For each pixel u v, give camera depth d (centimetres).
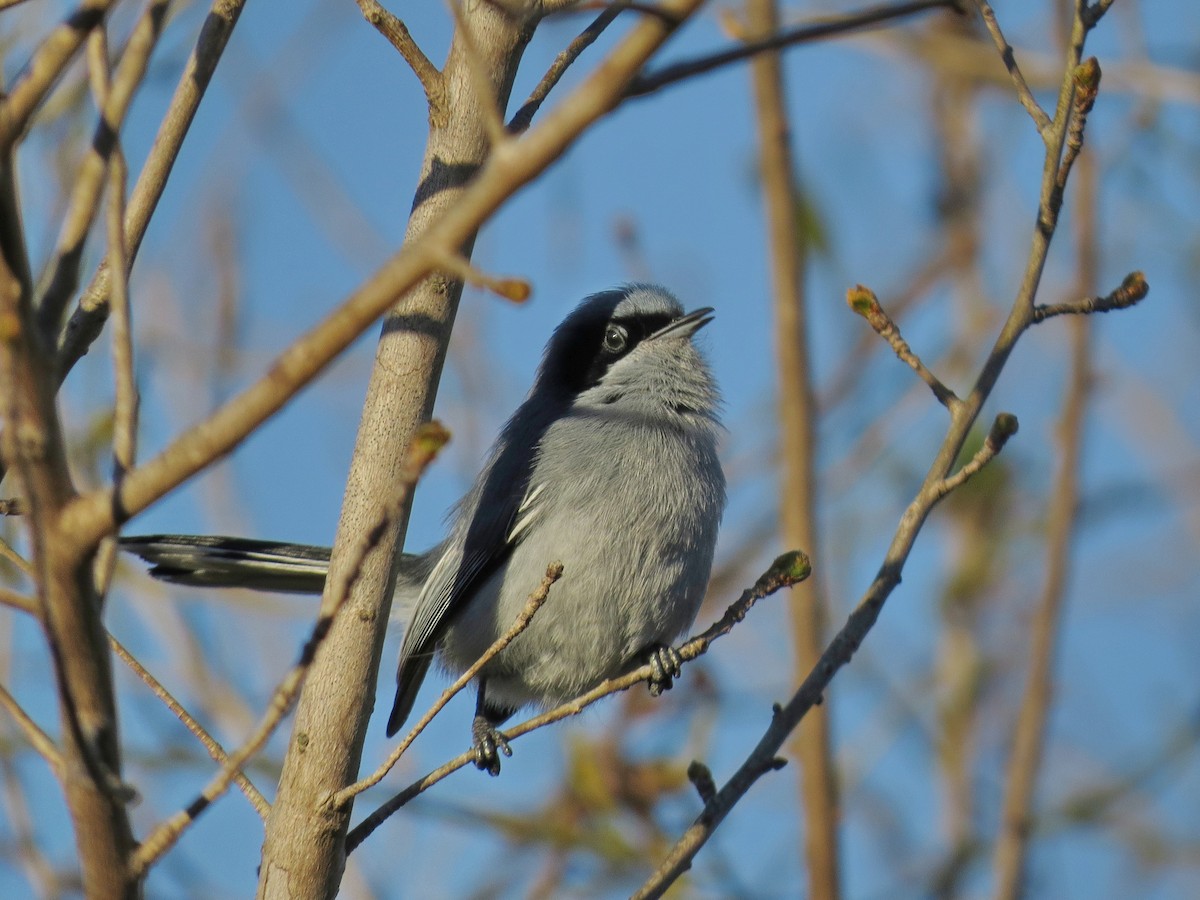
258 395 492
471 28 764
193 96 722
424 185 760
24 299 481
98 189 521
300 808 709
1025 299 820
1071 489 1288
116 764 523
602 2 579
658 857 1238
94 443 1164
